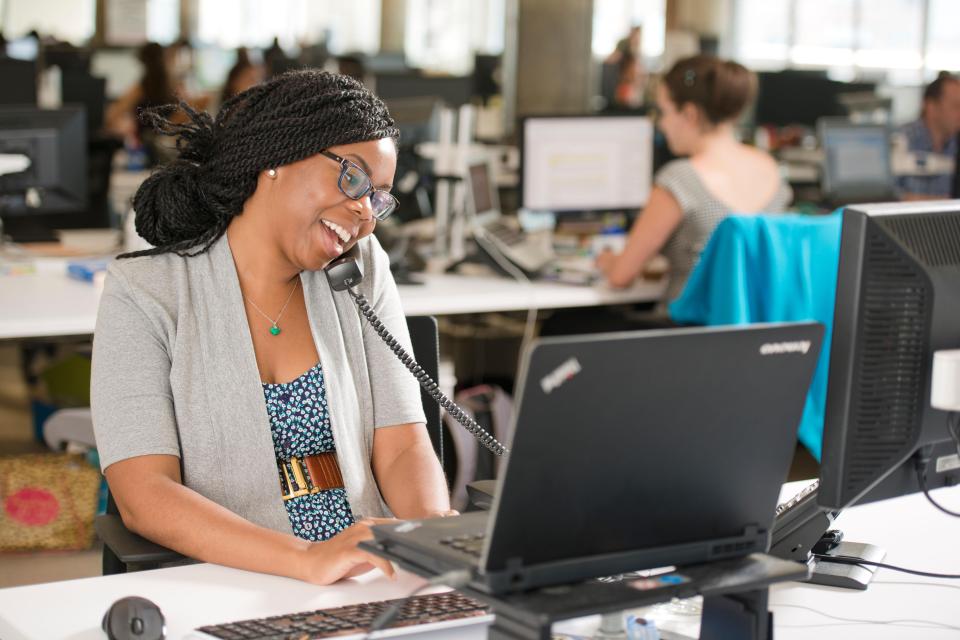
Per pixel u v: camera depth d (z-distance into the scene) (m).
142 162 6.39
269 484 1.92
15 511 3.46
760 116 8.87
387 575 1.61
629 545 1.27
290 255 1.91
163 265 1.93
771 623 1.33
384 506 2.04
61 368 4.34
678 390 1.23
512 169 6.79
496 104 9.91
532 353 1.12
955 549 1.80
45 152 4.21
